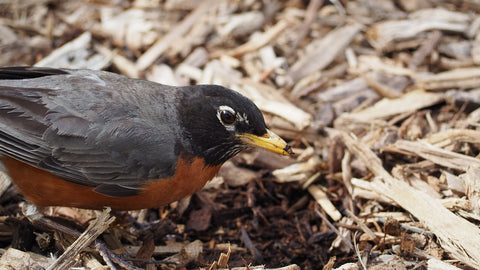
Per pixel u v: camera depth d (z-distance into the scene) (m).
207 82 0.96
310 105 0.95
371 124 0.94
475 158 0.89
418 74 0.96
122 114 0.85
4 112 0.85
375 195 0.89
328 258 0.88
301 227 0.90
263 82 0.97
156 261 0.86
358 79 0.97
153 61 0.98
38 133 0.85
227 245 0.89
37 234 0.87
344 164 0.91
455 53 0.97
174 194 0.86
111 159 0.85
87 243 0.85
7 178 0.88
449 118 0.93
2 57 0.97
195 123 0.86
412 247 0.86
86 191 0.85
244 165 0.93
